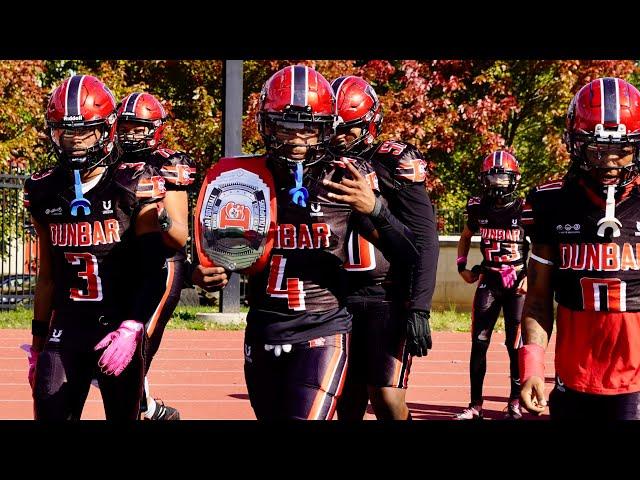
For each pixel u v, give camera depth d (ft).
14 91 221.46
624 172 49.39
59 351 56.24
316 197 52.60
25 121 229.86
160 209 57.36
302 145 51.24
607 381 50.49
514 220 101.55
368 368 62.59
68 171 57.06
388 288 62.59
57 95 55.77
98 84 56.59
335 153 59.93
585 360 50.96
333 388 51.90
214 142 225.76
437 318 185.98
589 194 50.75
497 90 220.84
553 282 52.54
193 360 133.90
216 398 105.81
